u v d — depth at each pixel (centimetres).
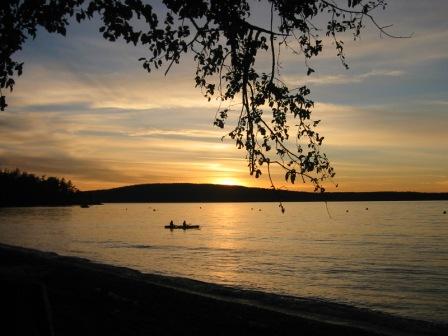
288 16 752
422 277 3403
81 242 6756
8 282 418
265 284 3084
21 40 736
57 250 5572
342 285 3048
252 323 1186
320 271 3750
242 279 3312
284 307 1711
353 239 7112
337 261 4453
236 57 755
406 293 2733
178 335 1028
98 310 1204
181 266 4094
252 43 741
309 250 5581
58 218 14538
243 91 748
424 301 2473
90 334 967
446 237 7256
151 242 6788
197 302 1448
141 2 733
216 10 741
